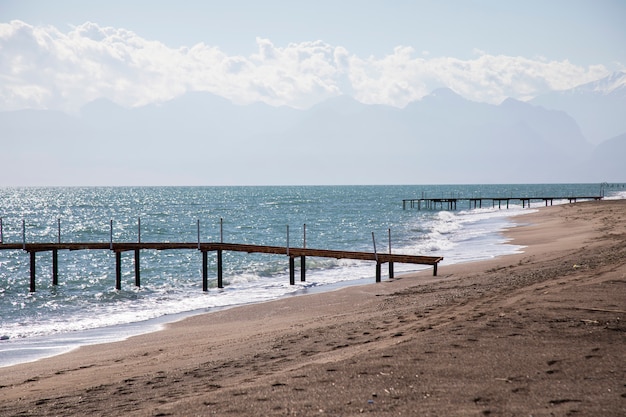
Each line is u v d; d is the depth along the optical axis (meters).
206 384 9.67
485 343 10.30
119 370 12.34
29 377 12.65
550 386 7.82
